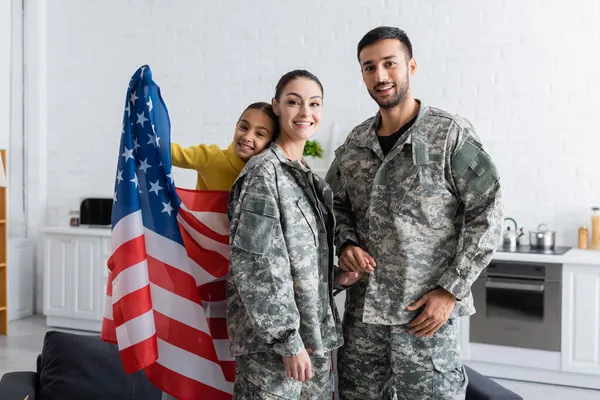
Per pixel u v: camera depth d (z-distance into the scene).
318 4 5.35
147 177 2.24
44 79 6.34
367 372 2.31
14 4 6.19
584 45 4.62
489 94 4.87
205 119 5.78
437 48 4.99
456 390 2.21
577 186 4.68
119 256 2.14
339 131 5.31
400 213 2.22
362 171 2.34
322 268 2.16
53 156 6.34
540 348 4.20
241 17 5.62
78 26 6.21
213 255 2.38
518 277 4.25
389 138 2.29
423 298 2.17
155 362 2.21
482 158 2.13
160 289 2.22
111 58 6.10
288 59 5.48
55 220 6.34
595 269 4.04
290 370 1.98
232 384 2.38
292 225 2.07
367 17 5.20
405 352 2.21
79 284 5.62
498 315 4.30
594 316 4.05
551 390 4.13
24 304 6.14
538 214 4.79
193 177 5.79
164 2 5.88
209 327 2.39
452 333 2.22
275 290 1.97
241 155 2.35
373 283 2.26
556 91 4.70
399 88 2.19
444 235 2.20
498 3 4.81
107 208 5.82
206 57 5.75
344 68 5.29
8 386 2.38
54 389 2.40
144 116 2.23
